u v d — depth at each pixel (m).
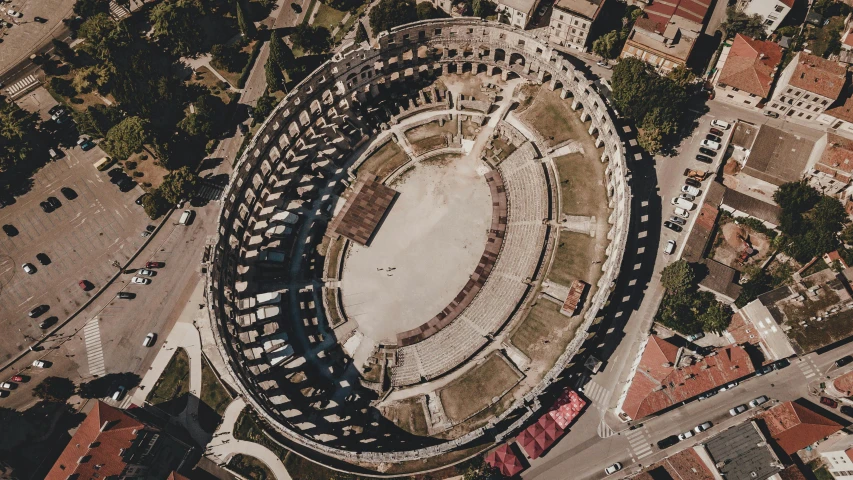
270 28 158.38
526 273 121.00
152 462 115.12
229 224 121.75
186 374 124.25
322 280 128.38
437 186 134.12
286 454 115.25
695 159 127.88
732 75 127.44
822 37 131.62
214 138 146.75
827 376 110.00
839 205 114.88
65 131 149.88
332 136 140.00
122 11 163.25
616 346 115.75
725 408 110.38
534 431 109.19
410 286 125.44
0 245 139.25
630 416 106.50
